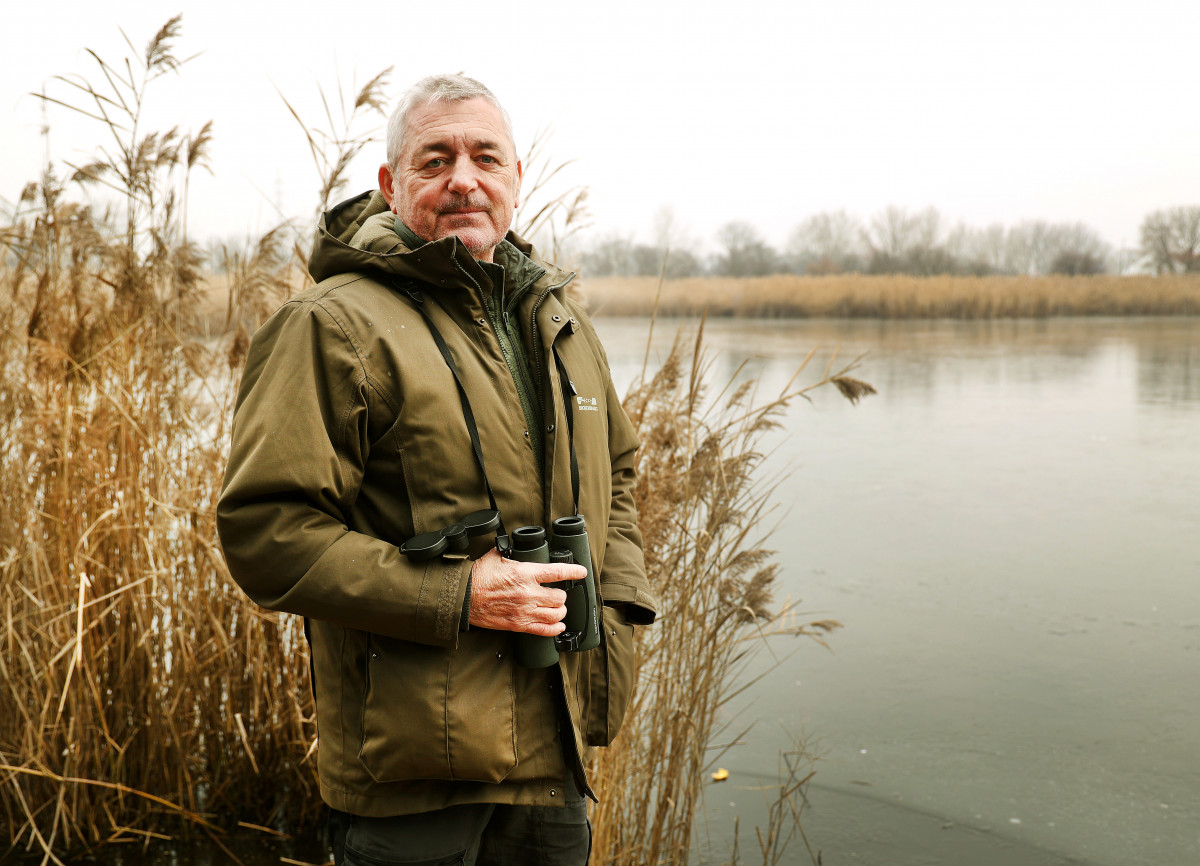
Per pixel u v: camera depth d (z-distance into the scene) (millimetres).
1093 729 3631
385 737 1446
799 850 2857
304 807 2865
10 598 2703
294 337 1482
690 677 2799
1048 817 3031
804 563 5668
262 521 1413
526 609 1447
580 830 1700
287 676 2887
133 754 2857
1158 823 2982
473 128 1629
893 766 3373
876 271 55438
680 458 2906
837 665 4246
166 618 2936
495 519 1471
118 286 2938
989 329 30078
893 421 11328
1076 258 55500
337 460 1451
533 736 1562
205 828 2840
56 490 2850
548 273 1733
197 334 3109
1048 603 4980
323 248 1592
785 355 18297
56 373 2873
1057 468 8469
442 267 1540
